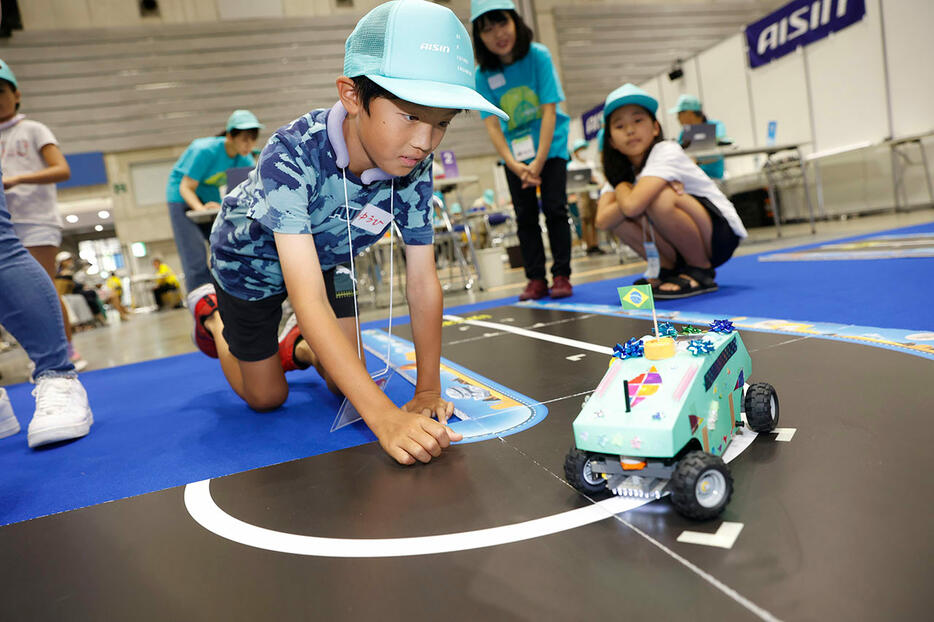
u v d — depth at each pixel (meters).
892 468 0.87
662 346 0.94
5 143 3.18
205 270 4.47
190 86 13.68
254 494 1.16
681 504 0.78
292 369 2.25
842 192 8.09
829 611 0.59
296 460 1.35
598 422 0.85
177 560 0.92
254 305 1.69
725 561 0.70
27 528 1.14
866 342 1.60
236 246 1.56
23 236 3.25
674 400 0.83
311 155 1.29
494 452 1.19
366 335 3.27
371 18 1.08
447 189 5.39
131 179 13.58
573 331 2.46
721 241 3.03
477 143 15.18
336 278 1.67
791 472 0.90
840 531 0.73
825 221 8.05
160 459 1.52
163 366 3.30
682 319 2.36
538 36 15.04
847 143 7.88
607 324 2.51
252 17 13.97
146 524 1.08
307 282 1.26
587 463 0.91
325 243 1.49
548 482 1.01
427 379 1.50
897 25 6.98
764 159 9.05
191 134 13.72
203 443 1.63
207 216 4.19
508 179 3.77
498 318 3.19
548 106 3.43
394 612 0.70
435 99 0.98
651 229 3.05
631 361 0.96
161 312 12.38
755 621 0.59
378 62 1.05
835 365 1.43
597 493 0.94
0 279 1.86
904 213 7.08
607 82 15.50
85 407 1.94
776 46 8.48
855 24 7.43
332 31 14.37
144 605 0.80
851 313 2.01
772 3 16.59
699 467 0.77
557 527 0.84
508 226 9.55
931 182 7.02
